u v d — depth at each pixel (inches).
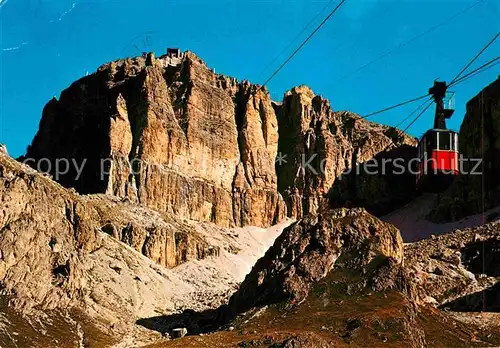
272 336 5836.6
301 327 6225.4
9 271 7185.0
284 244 7564.0
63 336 6820.9
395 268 6983.3
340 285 6909.5
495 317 7352.4
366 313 6309.1
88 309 7500.0
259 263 7691.9
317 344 5634.8
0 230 7396.7
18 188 7770.7
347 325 6171.3
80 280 7785.4
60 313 7214.6
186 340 6254.9
